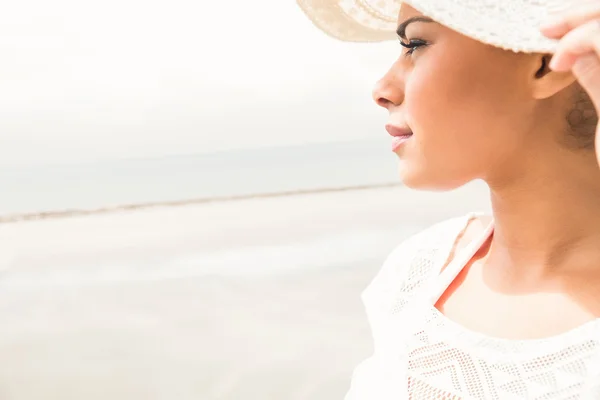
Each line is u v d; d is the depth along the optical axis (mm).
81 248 7078
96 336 3570
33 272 5691
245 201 12617
